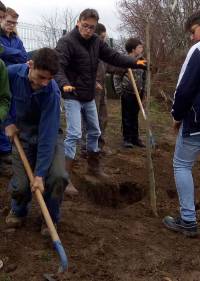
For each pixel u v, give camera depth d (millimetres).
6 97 2365
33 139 2438
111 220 2830
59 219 2590
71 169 3506
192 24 2574
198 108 2482
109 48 3211
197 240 2629
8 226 2557
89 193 3357
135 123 4586
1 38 3184
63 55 3033
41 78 2152
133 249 2457
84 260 2295
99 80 3859
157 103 6457
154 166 4027
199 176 3809
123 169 3898
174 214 3008
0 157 3338
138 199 3521
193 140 2584
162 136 5328
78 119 3145
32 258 2281
